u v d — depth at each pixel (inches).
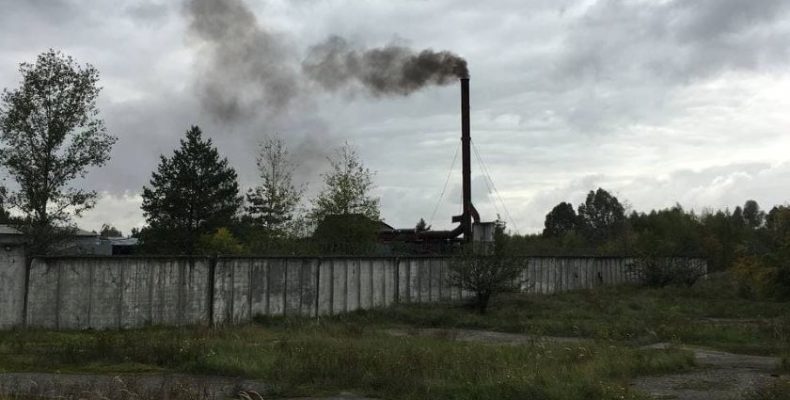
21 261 847.1
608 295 1566.2
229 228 2337.6
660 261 1833.2
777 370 582.6
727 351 757.3
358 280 1208.8
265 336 804.0
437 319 1094.4
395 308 1193.4
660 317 1090.7
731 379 538.6
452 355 581.6
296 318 1047.6
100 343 631.2
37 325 853.2
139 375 537.0
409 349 604.4
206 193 2353.6
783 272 1305.4
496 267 1218.6
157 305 941.8
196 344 633.0
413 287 1325.0
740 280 1504.7
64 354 606.2
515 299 1358.3
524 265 1279.5
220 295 1002.7
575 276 1811.0
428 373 511.8
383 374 499.5
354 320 1096.2
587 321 1041.5
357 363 533.0
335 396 458.9
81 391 418.0
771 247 1357.0
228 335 778.2
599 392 434.9
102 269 903.1
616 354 616.4
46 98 1326.3
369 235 1745.8
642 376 554.3
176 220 2325.3
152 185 2396.7
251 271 1042.7
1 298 829.2
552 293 1628.9
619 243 2711.6
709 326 936.3
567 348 642.8
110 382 459.5
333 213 1753.2
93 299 893.2
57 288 870.4
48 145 1327.5
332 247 1656.0
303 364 539.2
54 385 452.4
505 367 515.2
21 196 1311.5
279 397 456.8
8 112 1305.4
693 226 3228.3
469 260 1229.7
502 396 428.8
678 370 587.2
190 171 2353.6
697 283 1905.8
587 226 4864.7
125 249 2498.8
